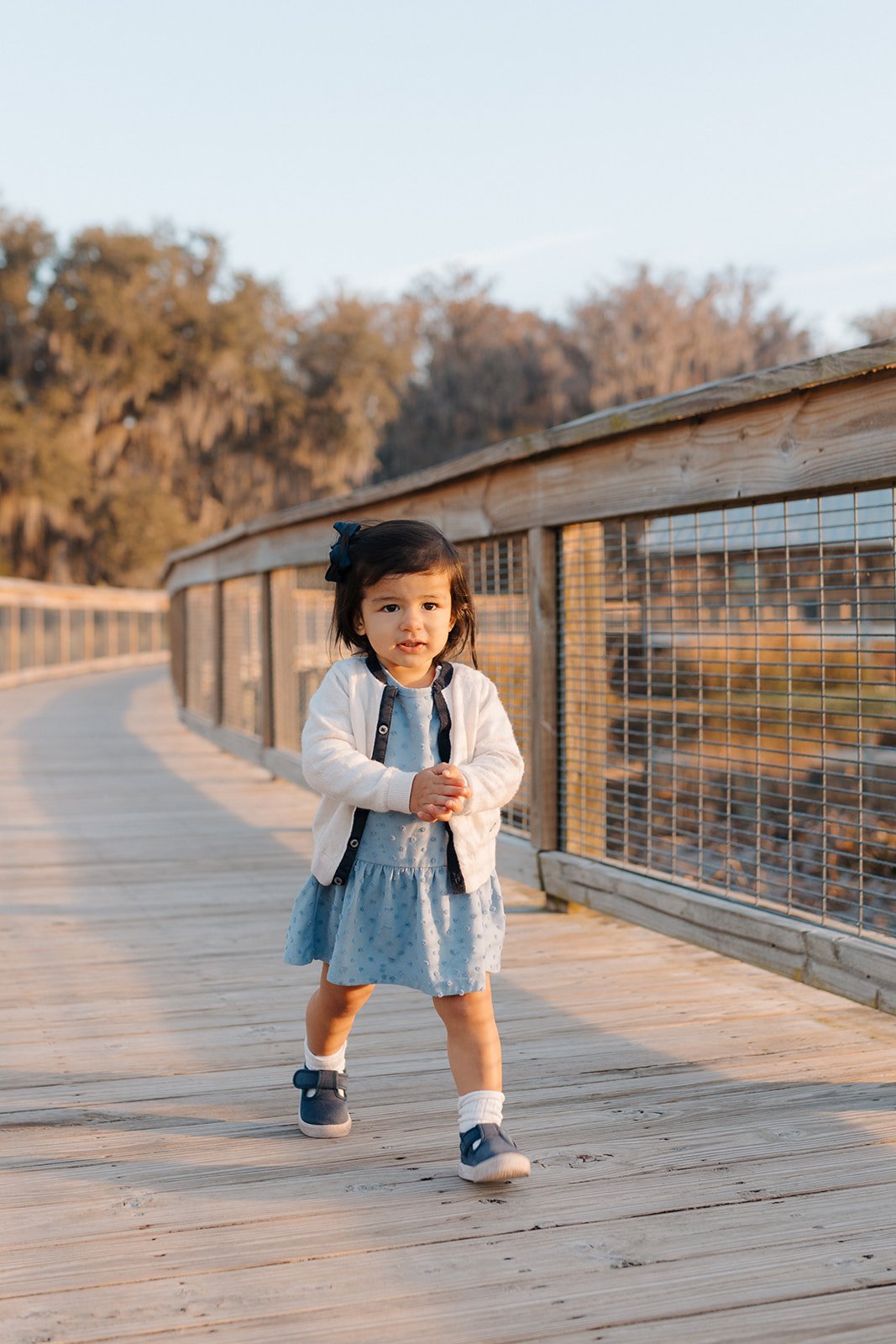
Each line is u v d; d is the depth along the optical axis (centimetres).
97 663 2255
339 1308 163
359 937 208
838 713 283
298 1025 300
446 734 215
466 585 220
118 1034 292
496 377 5003
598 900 381
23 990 329
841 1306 164
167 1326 158
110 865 509
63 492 3048
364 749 212
